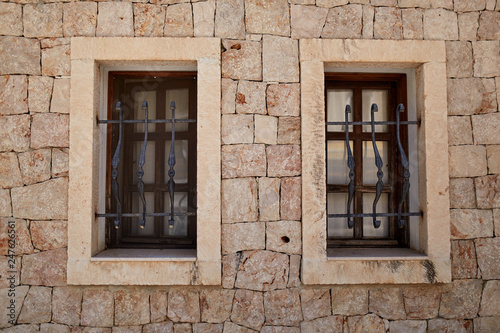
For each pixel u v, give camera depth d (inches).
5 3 101.3
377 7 103.7
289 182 101.1
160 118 112.0
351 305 100.8
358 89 114.5
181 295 99.6
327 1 103.4
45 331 98.4
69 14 101.1
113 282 97.1
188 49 100.1
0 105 100.0
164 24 101.5
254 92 101.6
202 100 99.5
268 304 100.0
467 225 101.6
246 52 101.8
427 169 100.4
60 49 100.7
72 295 98.7
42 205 99.2
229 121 100.8
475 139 102.7
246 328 99.7
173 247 110.2
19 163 99.7
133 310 99.1
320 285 100.7
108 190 108.5
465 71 103.5
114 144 110.2
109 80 109.0
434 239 99.5
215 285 99.3
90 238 98.1
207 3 101.8
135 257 98.2
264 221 100.5
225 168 100.2
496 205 102.1
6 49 100.7
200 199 98.3
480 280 101.2
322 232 99.3
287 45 102.4
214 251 98.0
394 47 102.0
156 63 103.0
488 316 101.1
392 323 100.9
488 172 102.4
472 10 104.4
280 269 100.0
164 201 112.6
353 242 111.7
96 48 99.6
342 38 102.9
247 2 102.7
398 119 101.3
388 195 113.7
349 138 113.3
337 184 113.0
